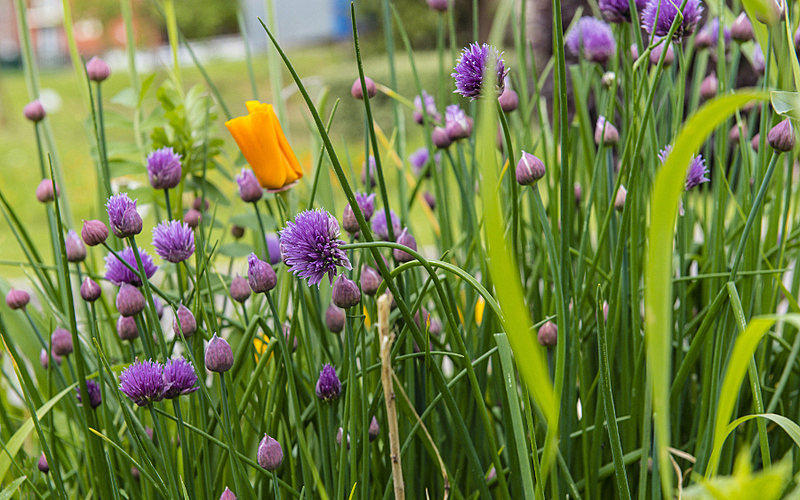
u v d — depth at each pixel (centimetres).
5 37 1773
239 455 78
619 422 86
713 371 80
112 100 106
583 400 82
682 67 84
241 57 1170
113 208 76
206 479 80
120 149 103
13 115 837
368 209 84
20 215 406
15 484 80
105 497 82
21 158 573
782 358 89
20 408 102
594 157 93
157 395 76
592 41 91
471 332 88
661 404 60
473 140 90
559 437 82
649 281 60
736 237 92
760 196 76
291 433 86
